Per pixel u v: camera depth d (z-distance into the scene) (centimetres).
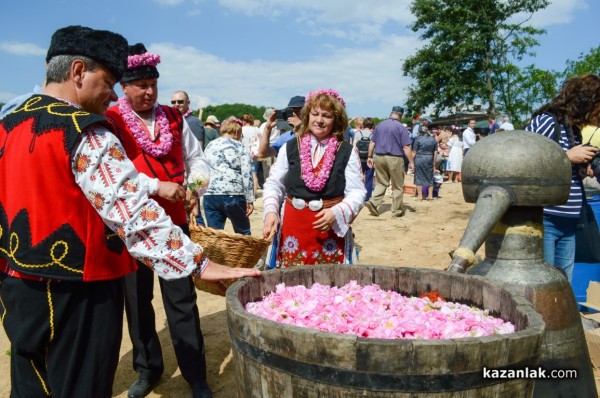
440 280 236
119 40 196
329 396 156
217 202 526
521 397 160
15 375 195
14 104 200
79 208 182
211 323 461
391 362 148
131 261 201
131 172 183
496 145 262
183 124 328
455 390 149
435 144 1187
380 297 228
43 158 175
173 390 343
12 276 184
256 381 174
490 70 3622
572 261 350
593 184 440
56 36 190
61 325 185
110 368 196
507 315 199
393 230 852
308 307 207
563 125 332
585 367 268
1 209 184
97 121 179
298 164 322
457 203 1140
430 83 3797
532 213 265
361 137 1084
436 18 3803
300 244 321
